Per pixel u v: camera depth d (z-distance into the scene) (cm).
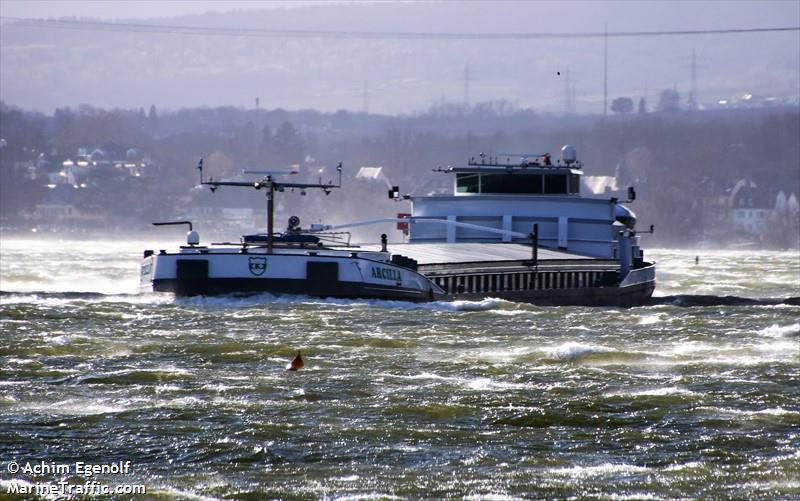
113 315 18925
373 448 11169
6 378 13912
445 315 19638
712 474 10538
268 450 11050
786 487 10200
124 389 13325
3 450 10962
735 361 15525
